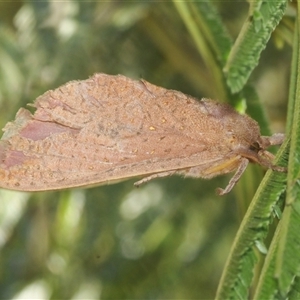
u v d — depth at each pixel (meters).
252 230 0.22
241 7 0.35
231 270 0.22
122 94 0.23
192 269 0.40
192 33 0.27
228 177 0.37
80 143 0.23
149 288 0.39
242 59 0.23
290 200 0.22
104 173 0.23
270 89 0.38
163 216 0.38
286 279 0.21
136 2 0.34
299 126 0.22
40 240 0.36
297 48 0.24
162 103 0.23
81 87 0.23
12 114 0.33
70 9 0.33
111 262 0.38
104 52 0.36
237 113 0.23
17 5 0.36
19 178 0.23
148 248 0.39
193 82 0.37
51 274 0.37
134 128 0.23
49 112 0.23
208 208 0.39
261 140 0.23
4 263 0.37
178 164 0.23
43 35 0.33
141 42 0.37
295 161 0.22
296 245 0.22
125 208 0.38
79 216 0.37
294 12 0.26
